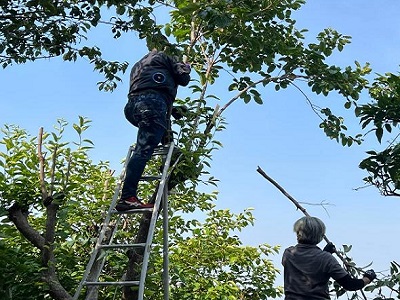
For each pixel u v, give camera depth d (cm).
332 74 844
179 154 692
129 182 584
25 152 790
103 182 911
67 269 820
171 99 615
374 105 614
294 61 865
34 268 727
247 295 1070
